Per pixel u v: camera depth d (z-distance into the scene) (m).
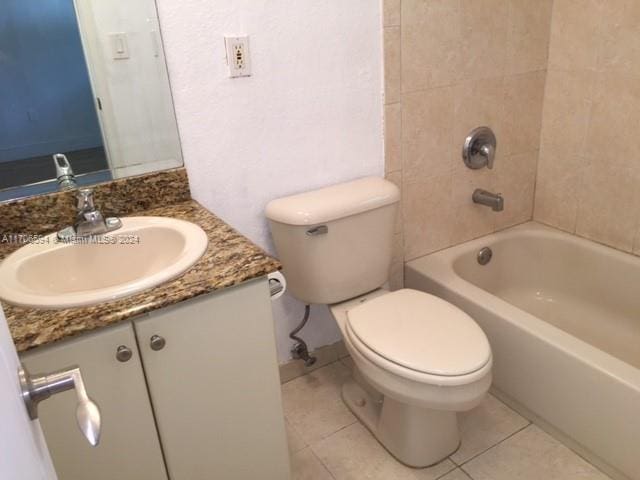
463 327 1.47
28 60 1.27
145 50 1.37
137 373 1.04
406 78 1.80
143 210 1.47
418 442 1.54
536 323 1.64
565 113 2.10
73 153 1.38
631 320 2.01
